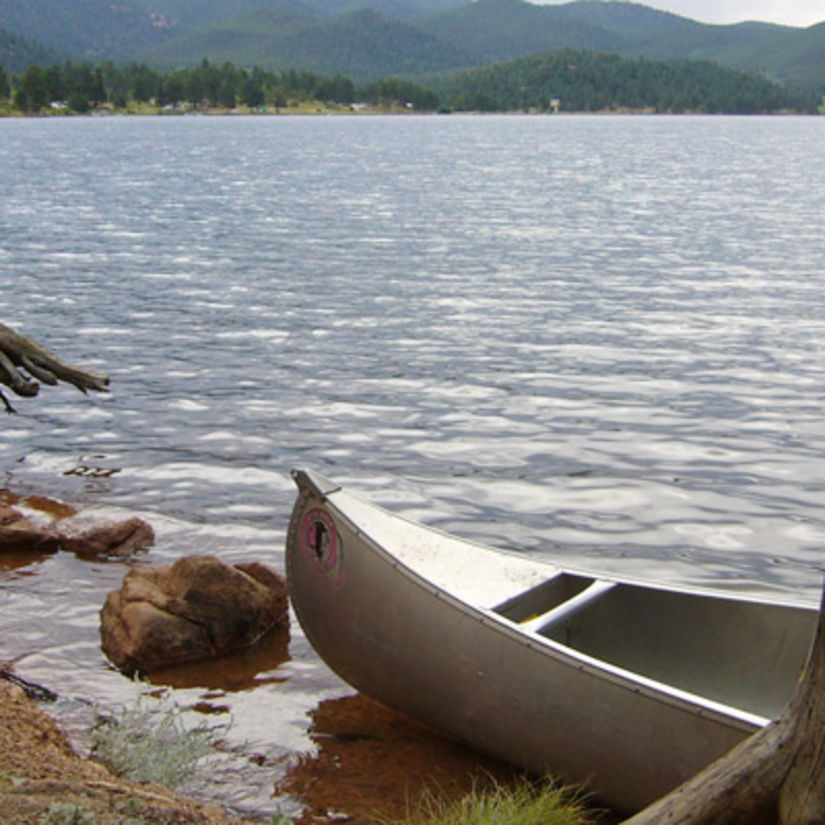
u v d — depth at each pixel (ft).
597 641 18.24
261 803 16.06
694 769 14.57
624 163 295.28
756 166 285.43
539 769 16.44
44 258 88.43
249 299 67.87
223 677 20.12
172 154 323.98
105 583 24.23
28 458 34.42
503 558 18.53
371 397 43.27
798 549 28.50
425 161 292.61
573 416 40.75
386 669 17.95
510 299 69.05
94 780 15.03
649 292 72.54
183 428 38.34
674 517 30.53
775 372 48.32
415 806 16.02
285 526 28.73
